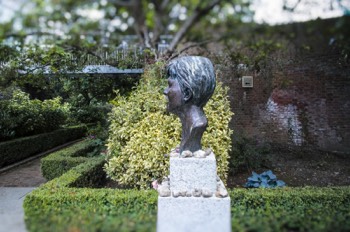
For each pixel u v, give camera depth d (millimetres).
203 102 2299
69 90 8828
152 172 3332
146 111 3646
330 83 6695
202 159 2186
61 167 4723
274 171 5402
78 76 7516
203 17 2357
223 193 2131
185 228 1609
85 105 10695
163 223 1701
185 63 2271
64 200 2648
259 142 7133
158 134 3367
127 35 2863
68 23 2596
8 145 6438
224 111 3760
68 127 10305
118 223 1534
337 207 2607
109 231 1413
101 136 6195
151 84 3885
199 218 1925
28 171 6172
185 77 2242
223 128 3625
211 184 2184
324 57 6570
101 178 4355
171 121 3514
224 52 4414
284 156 6469
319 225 1562
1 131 6613
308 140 6934
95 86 8086
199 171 2182
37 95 9633
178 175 2193
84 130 10844
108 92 8484
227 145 3699
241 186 4395
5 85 5500
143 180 3393
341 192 2842
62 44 3355
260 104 7211
